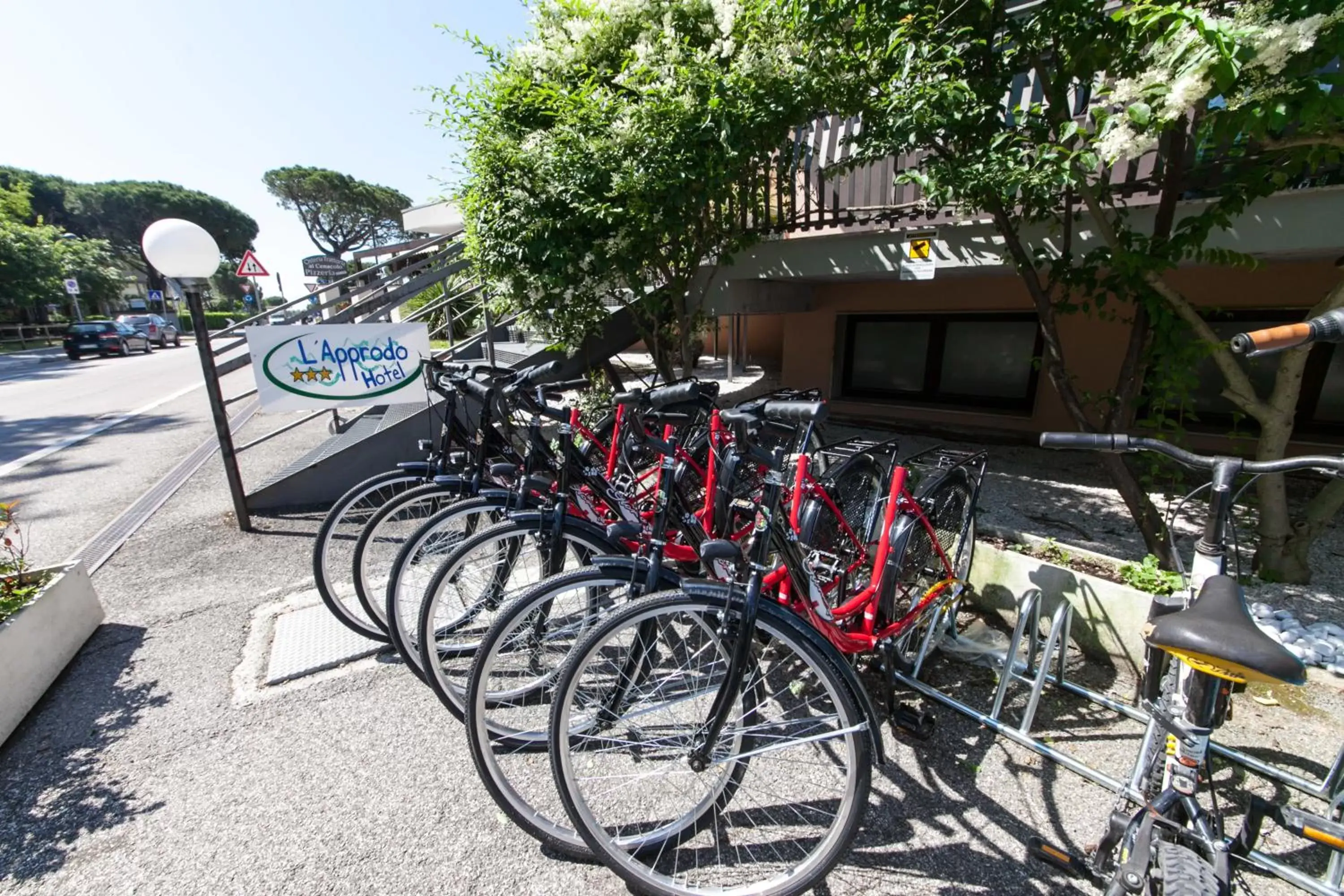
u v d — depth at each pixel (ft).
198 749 7.38
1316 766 6.66
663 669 6.98
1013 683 8.28
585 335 14.64
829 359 22.93
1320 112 6.56
